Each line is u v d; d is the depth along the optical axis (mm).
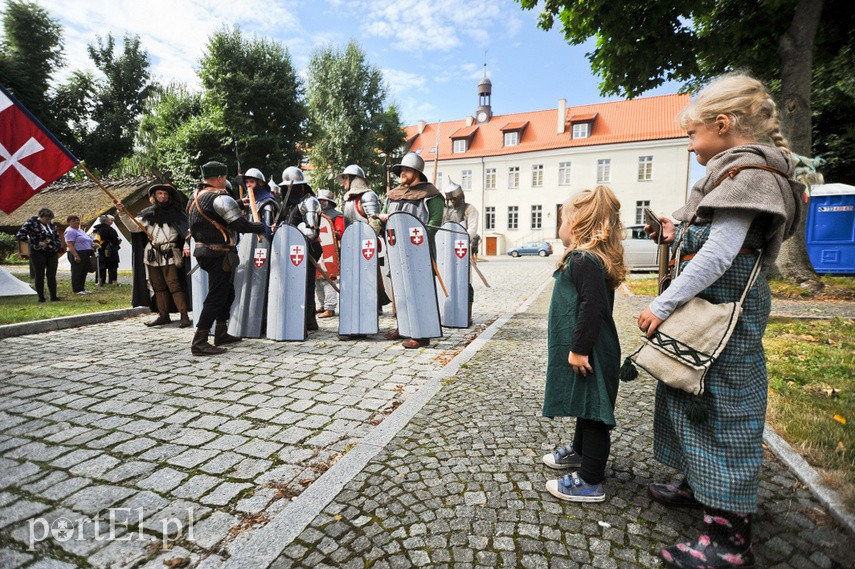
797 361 4203
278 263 5297
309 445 2639
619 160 36781
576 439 2324
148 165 33156
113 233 11586
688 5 9219
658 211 35844
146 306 7301
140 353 4688
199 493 2135
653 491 2059
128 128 42062
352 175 6766
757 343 1599
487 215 42094
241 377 3895
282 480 2260
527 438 2695
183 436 2732
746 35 10336
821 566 1627
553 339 2027
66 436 2713
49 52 36531
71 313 6555
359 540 1790
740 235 1493
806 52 8664
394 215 4996
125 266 17250
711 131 1633
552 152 38781
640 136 36188
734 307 1546
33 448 2555
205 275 5824
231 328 5504
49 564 1662
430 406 3209
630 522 1900
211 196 4457
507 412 3100
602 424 2002
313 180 32250
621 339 5352
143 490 2154
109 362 4332
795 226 1587
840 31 10812
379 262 6629
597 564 1655
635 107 38812
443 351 4859
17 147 5898
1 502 2043
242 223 4496
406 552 1721
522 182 40281
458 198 7328
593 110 40094
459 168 42688
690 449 1639
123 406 3195
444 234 6137
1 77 31828
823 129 14633
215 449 2572
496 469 2330
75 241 9562
